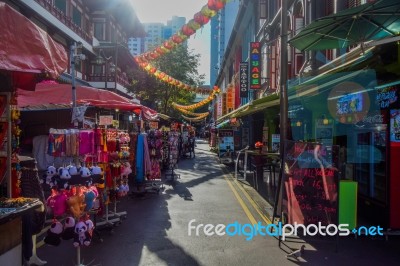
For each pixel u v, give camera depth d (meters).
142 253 5.67
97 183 5.97
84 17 36.19
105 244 6.11
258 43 19.59
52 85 9.55
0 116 4.42
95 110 11.33
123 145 7.86
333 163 6.21
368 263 5.32
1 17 3.32
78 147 5.90
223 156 22.69
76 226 4.98
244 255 5.60
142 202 9.76
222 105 34.81
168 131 18.44
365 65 6.91
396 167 6.63
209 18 8.36
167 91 32.12
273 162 10.39
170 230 6.96
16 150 4.69
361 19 5.84
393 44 5.86
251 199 10.11
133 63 40.44
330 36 6.49
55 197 4.97
